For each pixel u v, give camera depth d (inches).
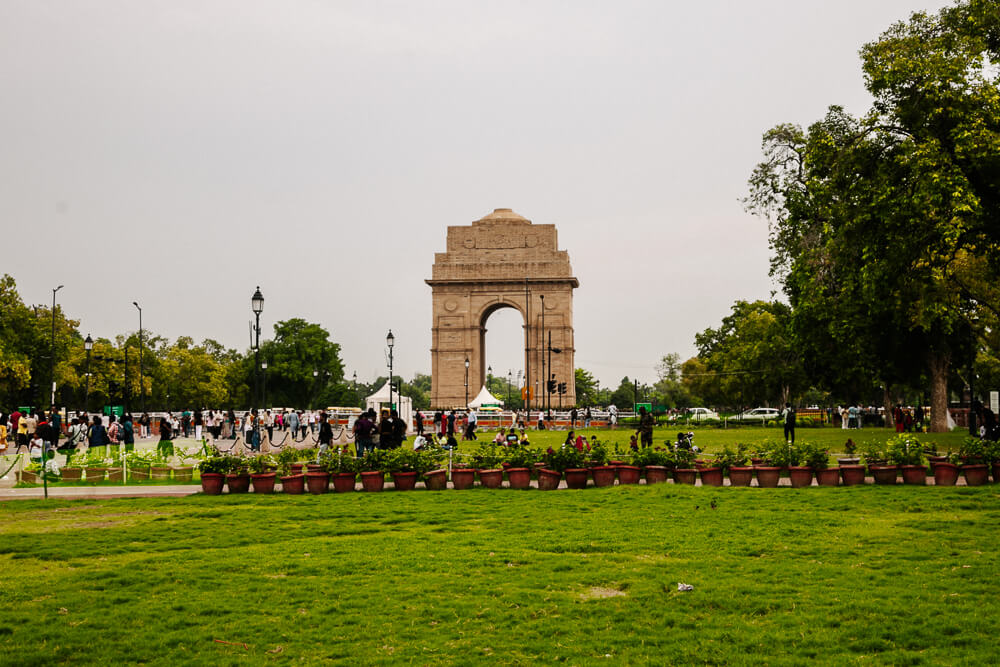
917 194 1622.8
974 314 2706.7
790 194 2637.8
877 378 3400.6
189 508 1227.2
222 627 621.6
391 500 1268.5
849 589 692.7
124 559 867.4
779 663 531.8
